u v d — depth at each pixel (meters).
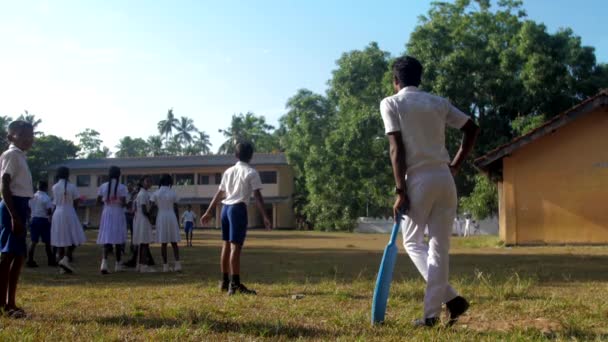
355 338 3.67
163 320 4.44
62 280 8.25
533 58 27.39
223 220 6.59
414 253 4.08
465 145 4.29
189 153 82.88
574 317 4.43
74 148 56.12
